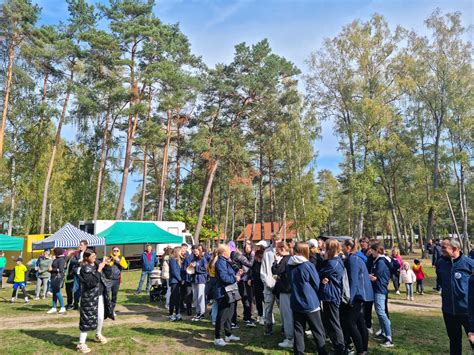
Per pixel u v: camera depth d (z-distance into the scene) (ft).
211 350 22.27
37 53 81.15
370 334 25.77
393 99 97.09
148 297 43.32
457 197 167.12
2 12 77.77
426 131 113.39
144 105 83.15
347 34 97.91
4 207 112.47
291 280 19.69
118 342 23.89
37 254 67.46
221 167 102.58
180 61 96.17
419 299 44.21
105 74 86.17
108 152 100.48
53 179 97.19
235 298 23.56
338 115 102.63
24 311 36.42
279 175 128.98
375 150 94.32
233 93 96.99
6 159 95.76
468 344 24.40
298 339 19.19
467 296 16.81
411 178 129.49
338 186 178.91
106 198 120.26
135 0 87.86
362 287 20.72
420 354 21.20
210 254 32.96
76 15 86.28
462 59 100.63
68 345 23.38
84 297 22.72
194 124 105.50
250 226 215.92
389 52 96.68
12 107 90.79
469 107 100.63
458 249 18.07
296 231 118.32
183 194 134.62
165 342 23.93
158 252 82.58
